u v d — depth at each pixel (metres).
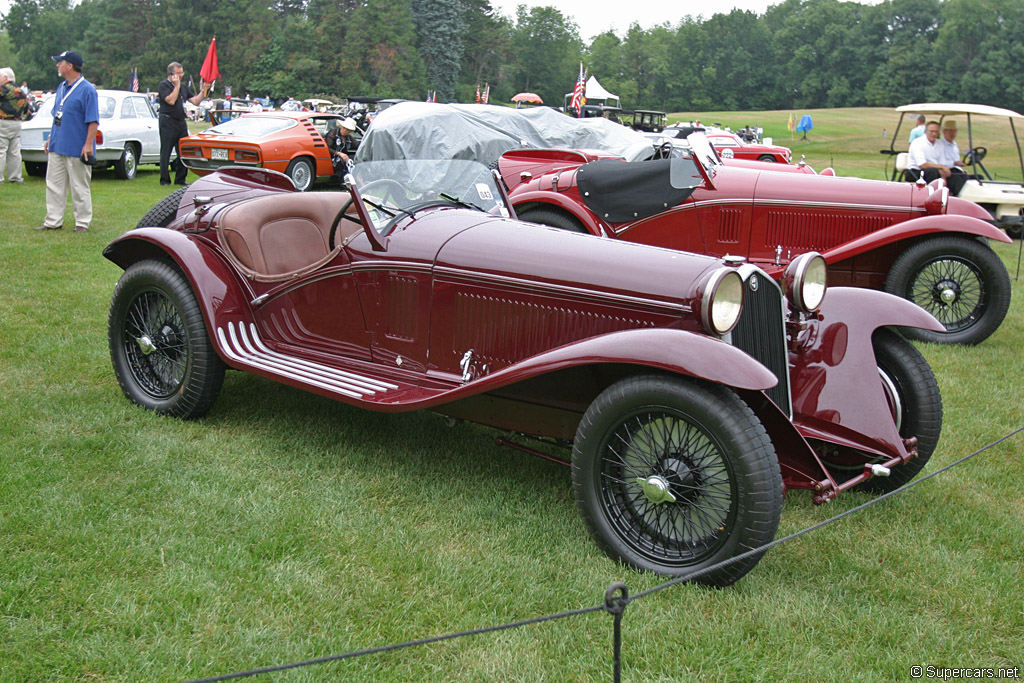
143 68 96.50
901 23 125.81
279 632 2.52
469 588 2.81
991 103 99.94
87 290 6.34
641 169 6.70
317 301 3.94
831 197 6.43
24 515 3.06
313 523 3.19
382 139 10.48
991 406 4.89
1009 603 2.84
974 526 3.42
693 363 2.73
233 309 4.03
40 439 3.74
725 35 138.62
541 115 11.32
